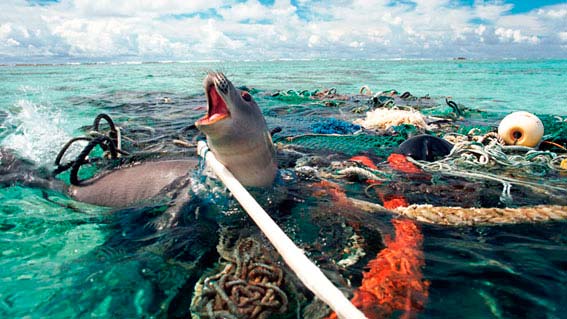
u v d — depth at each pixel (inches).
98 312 83.0
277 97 506.0
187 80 808.3
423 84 799.1
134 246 113.5
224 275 92.7
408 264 100.2
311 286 67.2
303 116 373.1
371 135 268.1
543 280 93.0
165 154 194.2
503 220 127.0
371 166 193.8
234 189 110.6
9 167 178.5
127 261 104.6
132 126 301.9
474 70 1390.3
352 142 248.4
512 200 149.6
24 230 124.6
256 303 83.0
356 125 302.8
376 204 141.5
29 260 105.0
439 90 679.7
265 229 86.4
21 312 82.5
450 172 181.9
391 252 106.3
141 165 167.3
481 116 382.9
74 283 93.7
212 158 137.0
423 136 221.0
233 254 105.9
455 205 144.6
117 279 95.6
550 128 267.0
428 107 439.5
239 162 132.0
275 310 81.8
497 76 1047.0
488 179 173.6
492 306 82.9
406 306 82.9
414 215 131.0
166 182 153.1
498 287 90.0
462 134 269.6
